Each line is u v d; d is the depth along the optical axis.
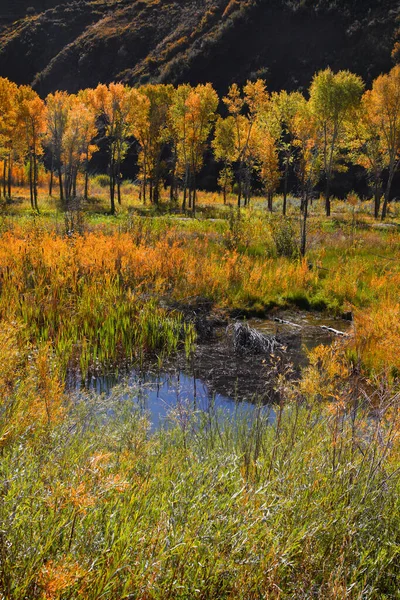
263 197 60.72
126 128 37.69
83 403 5.31
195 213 37.78
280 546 2.18
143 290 11.98
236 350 9.64
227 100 40.34
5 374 3.72
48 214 32.41
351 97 36.75
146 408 6.52
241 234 17.67
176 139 42.84
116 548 1.88
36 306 9.54
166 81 97.44
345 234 22.42
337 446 3.39
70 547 1.83
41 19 136.62
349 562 2.32
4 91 36.56
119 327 9.56
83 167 48.22
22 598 1.59
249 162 46.03
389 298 11.30
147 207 41.53
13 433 2.80
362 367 7.71
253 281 13.46
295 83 85.06
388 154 39.84
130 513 2.21
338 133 40.06
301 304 13.11
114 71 117.38
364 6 83.50
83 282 11.38
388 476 2.95
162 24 121.50
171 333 9.75
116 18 130.38
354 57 81.25
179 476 2.85
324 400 5.03
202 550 2.06
